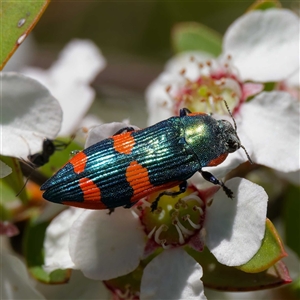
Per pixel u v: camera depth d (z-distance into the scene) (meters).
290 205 0.10
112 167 0.08
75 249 0.09
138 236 0.09
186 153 0.09
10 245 0.10
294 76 0.10
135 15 0.14
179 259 0.09
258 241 0.08
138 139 0.09
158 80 0.11
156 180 0.09
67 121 0.10
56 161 0.09
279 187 0.10
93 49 0.11
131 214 0.09
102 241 0.09
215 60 0.10
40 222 0.09
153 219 0.09
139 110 0.12
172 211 0.09
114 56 0.14
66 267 0.09
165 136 0.09
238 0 0.14
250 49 0.10
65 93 0.10
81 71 0.11
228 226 0.08
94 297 0.10
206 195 0.09
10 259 0.09
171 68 0.11
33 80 0.09
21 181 0.09
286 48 0.10
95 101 0.12
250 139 0.09
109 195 0.08
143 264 0.09
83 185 0.08
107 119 0.12
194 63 0.11
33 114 0.09
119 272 0.09
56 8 0.14
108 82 0.12
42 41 0.15
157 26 0.14
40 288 0.10
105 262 0.09
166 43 0.14
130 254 0.09
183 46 0.11
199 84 0.10
